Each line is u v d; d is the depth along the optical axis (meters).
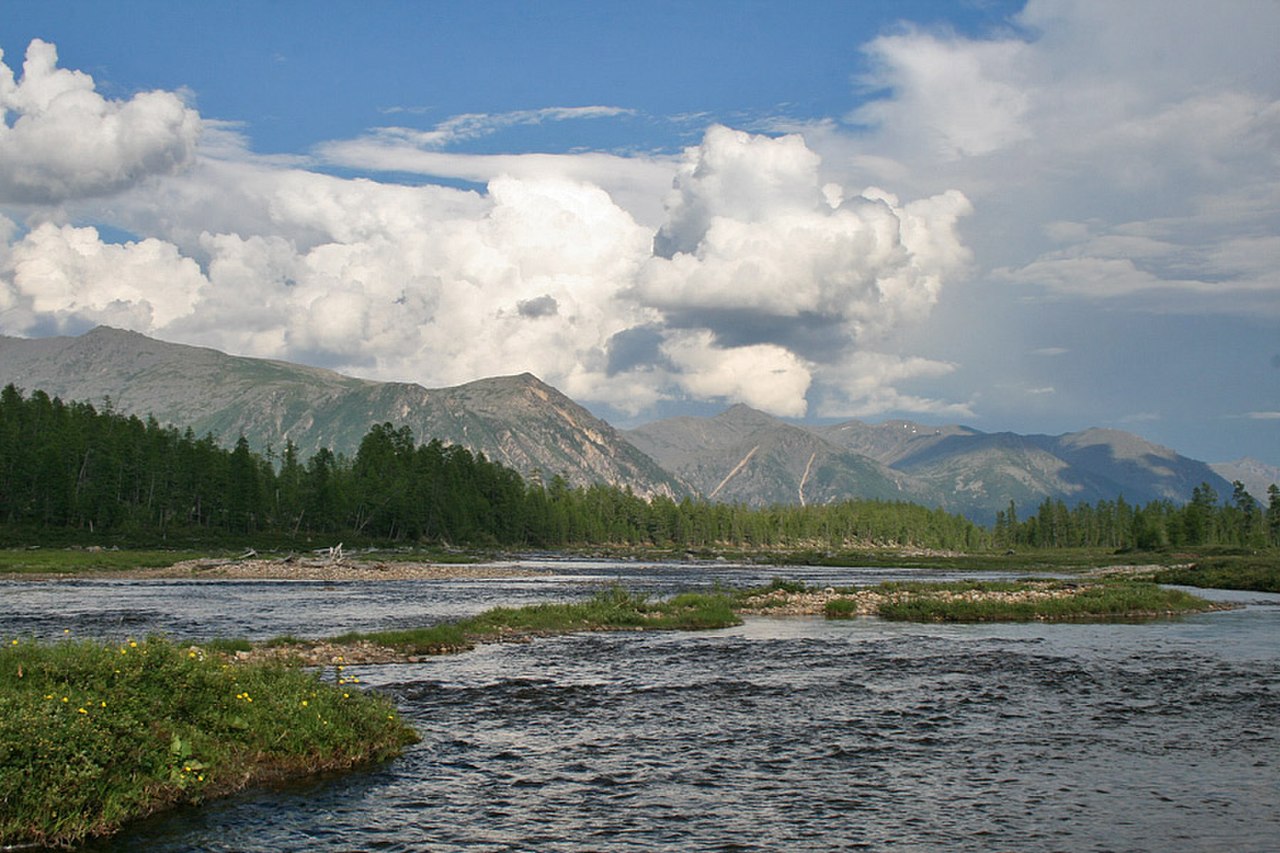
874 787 22.06
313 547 174.00
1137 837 18.73
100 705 20.05
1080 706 32.00
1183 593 77.31
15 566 106.19
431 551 184.12
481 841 18.16
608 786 21.95
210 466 180.25
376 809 19.92
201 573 110.81
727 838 18.50
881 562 193.25
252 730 22.52
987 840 18.50
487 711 30.36
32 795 17.27
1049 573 151.50
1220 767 24.02
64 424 183.75
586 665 40.97
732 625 59.59
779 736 27.17
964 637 53.00
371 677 36.81
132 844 17.48
